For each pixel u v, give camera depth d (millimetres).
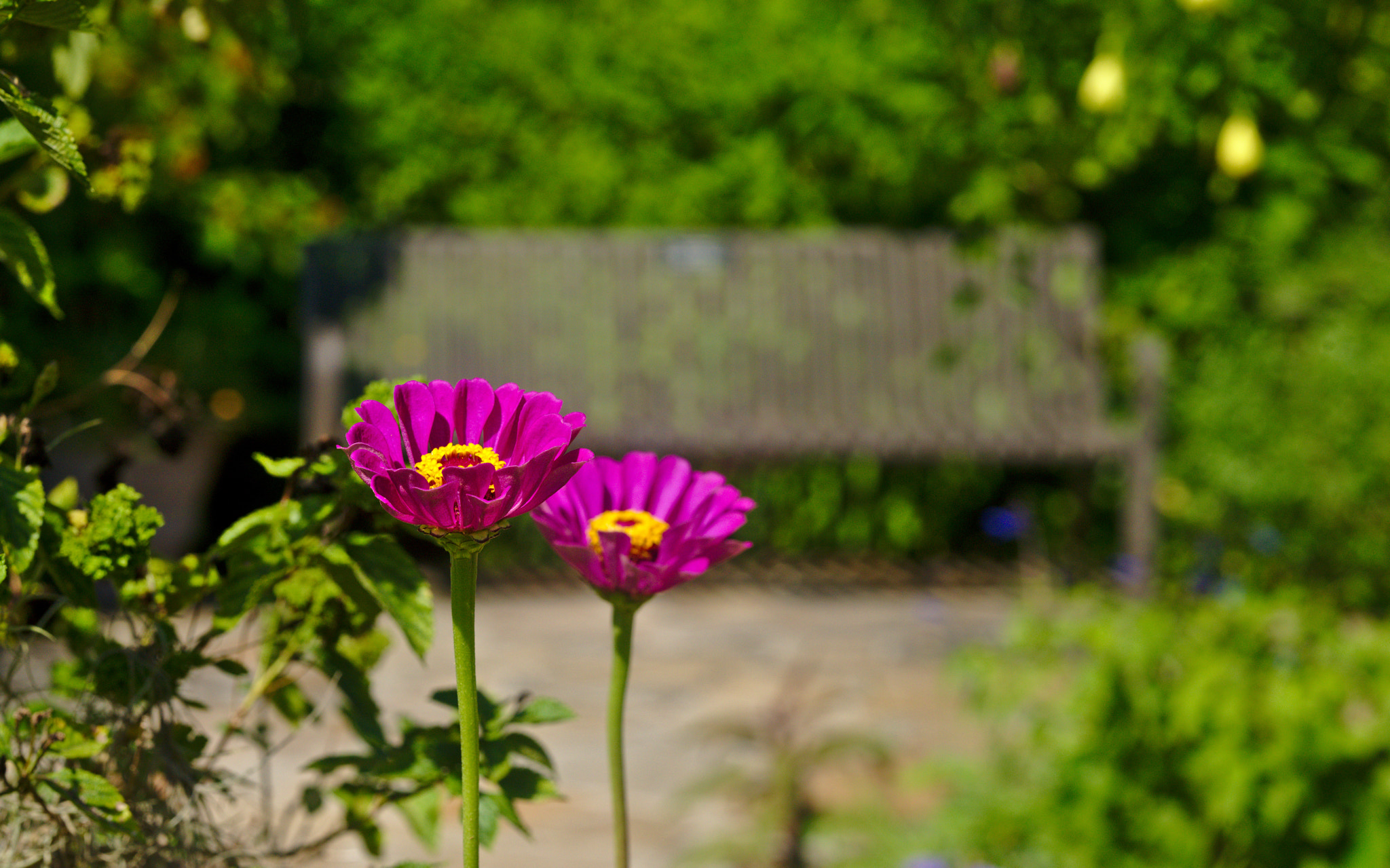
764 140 5770
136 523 912
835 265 5285
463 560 680
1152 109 2912
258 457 984
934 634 4879
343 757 1058
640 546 870
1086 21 3443
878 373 5109
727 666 4480
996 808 2562
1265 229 5566
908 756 3471
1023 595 5297
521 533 5824
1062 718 2689
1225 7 2729
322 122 6055
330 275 5109
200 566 995
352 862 1242
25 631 998
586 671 4418
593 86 5891
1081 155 3746
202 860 1001
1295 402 5168
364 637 1070
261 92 1779
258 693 1050
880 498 5945
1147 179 5727
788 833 2842
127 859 969
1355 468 4953
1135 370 4902
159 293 5633
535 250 5289
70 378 3959
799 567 5816
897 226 5879
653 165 5941
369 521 1050
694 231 5902
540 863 2809
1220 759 2264
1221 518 5176
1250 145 2822
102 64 1630
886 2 5070
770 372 5109
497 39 5898
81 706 986
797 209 5840
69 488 1052
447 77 5949
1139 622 2547
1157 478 4859
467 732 696
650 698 4117
